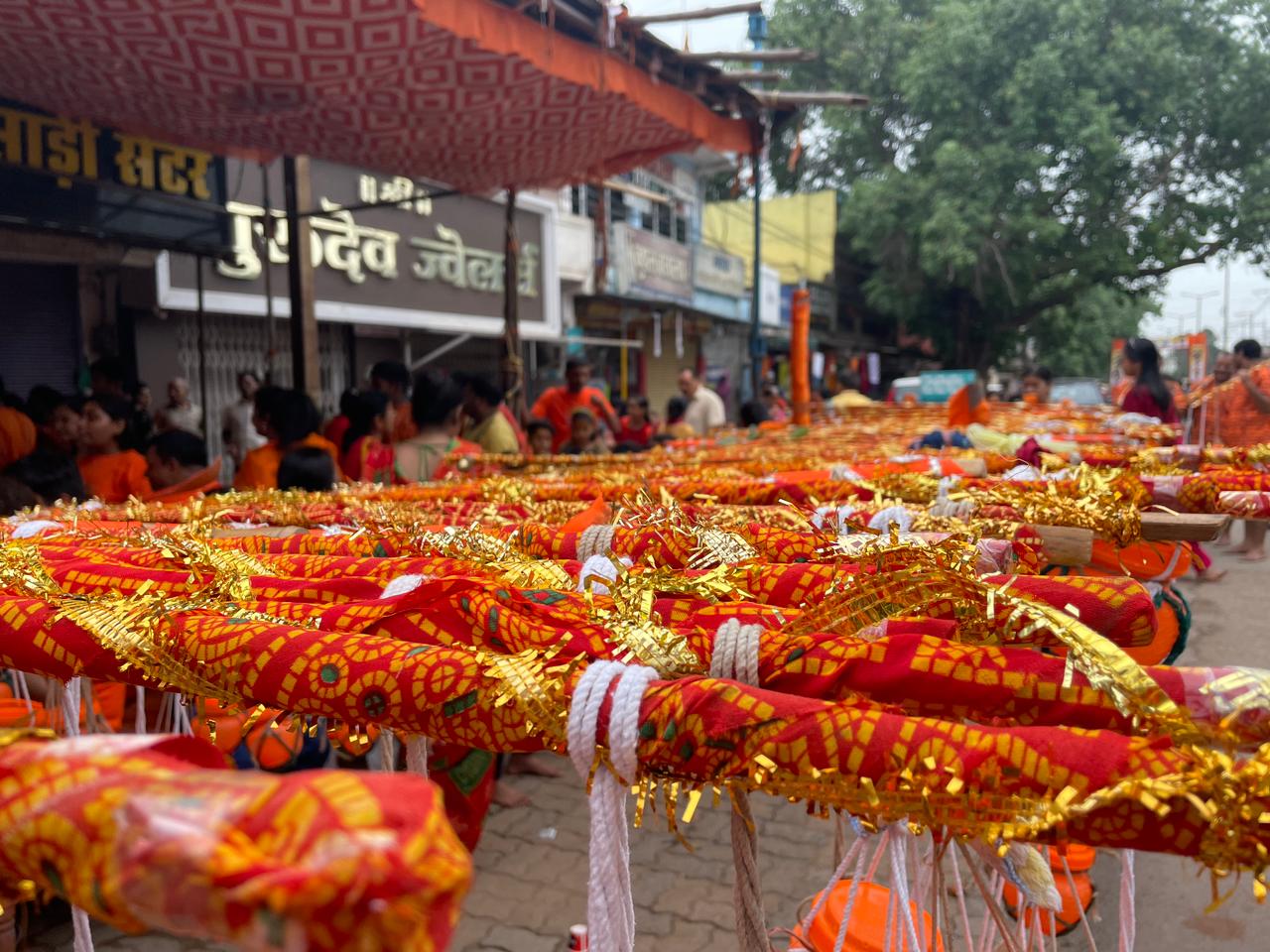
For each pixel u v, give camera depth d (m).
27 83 4.41
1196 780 0.67
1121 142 17.78
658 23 3.79
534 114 4.77
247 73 4.14
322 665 0.97
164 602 1.13
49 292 7.72
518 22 3.49
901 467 2.64
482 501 2.57
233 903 0.46
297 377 6.52
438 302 11.34
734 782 0.81
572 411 6.57
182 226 6.33
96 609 1.13
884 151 21.84
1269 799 0.65
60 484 2.91
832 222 22.95
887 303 21.58
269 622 1.07
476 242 11.91
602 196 5.79
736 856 0.89
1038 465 2.86
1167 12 17.78
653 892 2.63
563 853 2.88
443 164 5.75
